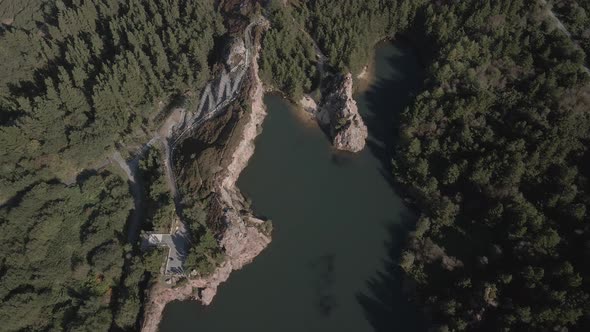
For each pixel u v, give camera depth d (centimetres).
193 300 15025
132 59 17538
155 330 14538
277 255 15712
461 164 15675
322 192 16875
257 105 18125
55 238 15025
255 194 16812
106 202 15850
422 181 16162
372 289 14938
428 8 18950
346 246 15750
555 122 15125
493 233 14800
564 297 12444
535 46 17062
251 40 18500
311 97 18562
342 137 17512
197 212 15362
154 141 17538
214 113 17600
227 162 16438
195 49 17662
